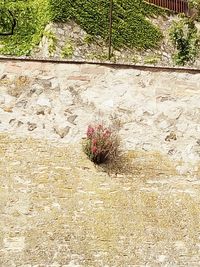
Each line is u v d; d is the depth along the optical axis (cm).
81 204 1078
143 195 1120
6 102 1207
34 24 1916
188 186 1160
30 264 973
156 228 1064
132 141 1215
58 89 1235
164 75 1280
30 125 1195
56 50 1825
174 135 1237
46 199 1075
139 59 1991
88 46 1888
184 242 1053
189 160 1211
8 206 1051
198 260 1030
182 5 2177
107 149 1155
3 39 1892
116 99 1248
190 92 1279
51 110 1216
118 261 1002
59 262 983
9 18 1917
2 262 966
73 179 1119
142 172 1165
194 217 1098
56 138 1191
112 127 1223
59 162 1145
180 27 1888
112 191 1114
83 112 1227
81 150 1175
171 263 1017
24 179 1101
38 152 1155
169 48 2069
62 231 1027
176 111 1259
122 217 1070
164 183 1154
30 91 1224
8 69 1231
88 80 1251
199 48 1872
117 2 1997
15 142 1164
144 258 1015
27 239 1005
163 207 1104
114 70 1266
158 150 1214
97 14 1934
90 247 1011
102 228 1045
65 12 1870
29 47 1867
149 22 2062
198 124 1255
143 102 1255
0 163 1120
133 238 1040
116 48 1955
